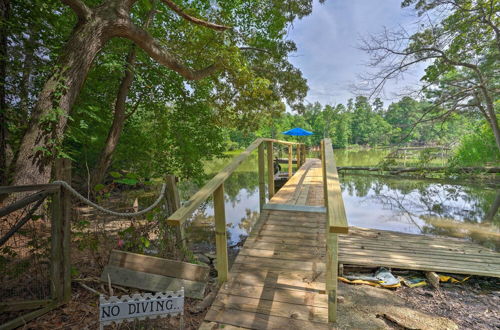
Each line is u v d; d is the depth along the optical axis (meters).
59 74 3.99
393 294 2.94
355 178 14.52
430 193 10.19
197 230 5.59
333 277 1.84
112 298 1.54
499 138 11.10
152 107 8.60
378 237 4.67
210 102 9.46
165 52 5.67
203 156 8.93
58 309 1.96
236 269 2.51
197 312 2.04
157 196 2.79
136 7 7.39
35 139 3.72
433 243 4.37
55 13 5.54
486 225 6.22
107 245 2.59
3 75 4.57
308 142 46.91
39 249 2.25
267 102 11.12
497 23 10.20
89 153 7.82
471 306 2.75
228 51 6.95
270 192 4.87
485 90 10.70
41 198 1.87
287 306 2.01
